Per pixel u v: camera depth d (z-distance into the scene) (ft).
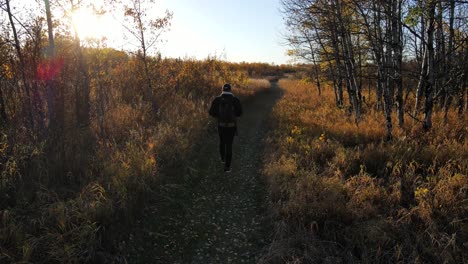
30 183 15.44
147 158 19.27
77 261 11.42
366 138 26.14
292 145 24.89
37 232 12.57
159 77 41.14
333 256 12.73
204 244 14.61
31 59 22.15
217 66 64.80
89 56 30.55
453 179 16.20
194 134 27.14
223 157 23.41
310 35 46.60
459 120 27.81
